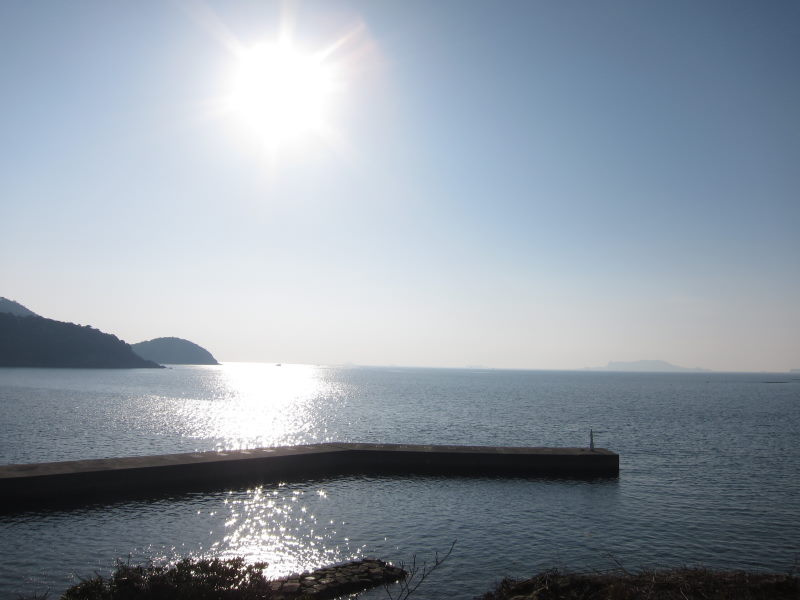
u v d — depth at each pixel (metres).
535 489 29.52
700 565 18.06
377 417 72.44
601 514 24.42
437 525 22.31
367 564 16.88
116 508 24.06
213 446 45.47
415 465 33.97
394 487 29.53
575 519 23.52
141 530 20.92
